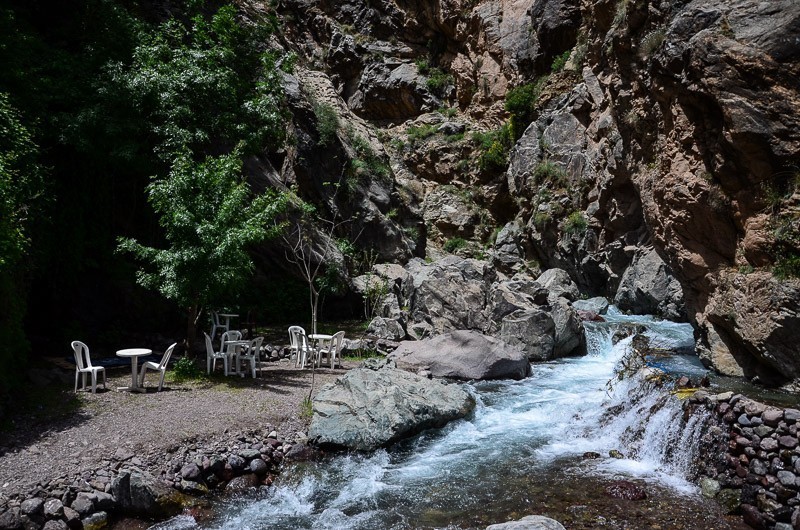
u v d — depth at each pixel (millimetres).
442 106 35969
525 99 30031
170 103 15781
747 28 10539
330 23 37688
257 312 18719
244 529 7168
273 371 13047
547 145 27250
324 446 9391
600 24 19188
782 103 10047
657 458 8961
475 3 34906
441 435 10242
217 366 13008
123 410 9695
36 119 12664
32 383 10672
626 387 11344
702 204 11484
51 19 17250
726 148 10742
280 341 15961
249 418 9758
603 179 22891
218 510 7664
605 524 7039
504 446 9750
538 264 27906
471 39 35000
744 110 10234
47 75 14617
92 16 17219
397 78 36062
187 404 10180
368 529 7121
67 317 14070
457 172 33438
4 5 15367
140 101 15266
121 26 17297
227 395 10836
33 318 13664
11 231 9922
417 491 8117
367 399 10102
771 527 6859
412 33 37312
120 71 15328
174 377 11859
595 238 24031
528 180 27922
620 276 22734
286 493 8156
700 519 7164
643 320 19859
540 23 30125
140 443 8508
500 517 7320
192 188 12555
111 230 15711
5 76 12898
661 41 12633
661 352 14734
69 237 14102
